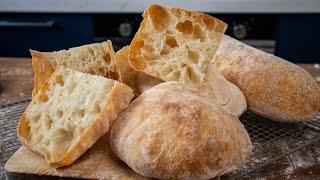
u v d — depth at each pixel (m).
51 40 1.23
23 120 0.48
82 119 0.44
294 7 1.12
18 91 0.72
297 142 0.52
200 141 0.39
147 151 0.39
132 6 1.16
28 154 0.46
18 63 0.87
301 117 0.54
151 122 0.41
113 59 0.52
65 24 1.21
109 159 0.43
